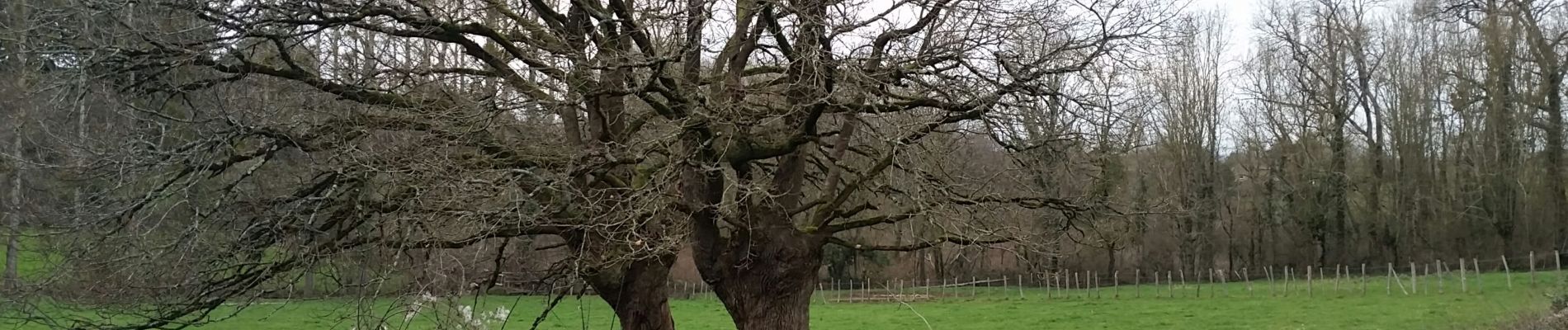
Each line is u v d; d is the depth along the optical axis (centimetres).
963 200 932
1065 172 1024
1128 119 889
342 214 782
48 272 825
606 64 778
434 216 694
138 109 768
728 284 943
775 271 929
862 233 1892
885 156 912
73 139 818
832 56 789
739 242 932
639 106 1075
